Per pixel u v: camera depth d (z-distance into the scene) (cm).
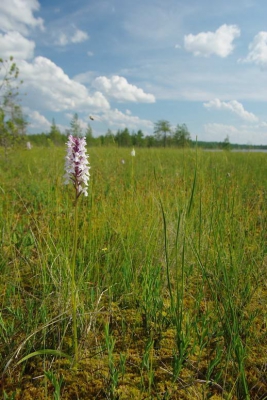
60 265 298
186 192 504
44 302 266
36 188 648
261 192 556
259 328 264
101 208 449
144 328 272
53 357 236
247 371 228
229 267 336
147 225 393
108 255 339
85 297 294
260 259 347
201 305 298
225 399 203
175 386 213
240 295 296
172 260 344
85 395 209
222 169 841
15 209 530
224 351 240
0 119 985
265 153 1347
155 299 284
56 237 362
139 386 215
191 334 256
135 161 1007
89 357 238
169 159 1110
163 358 240
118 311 291
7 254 345
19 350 224
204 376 223
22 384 217
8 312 280
